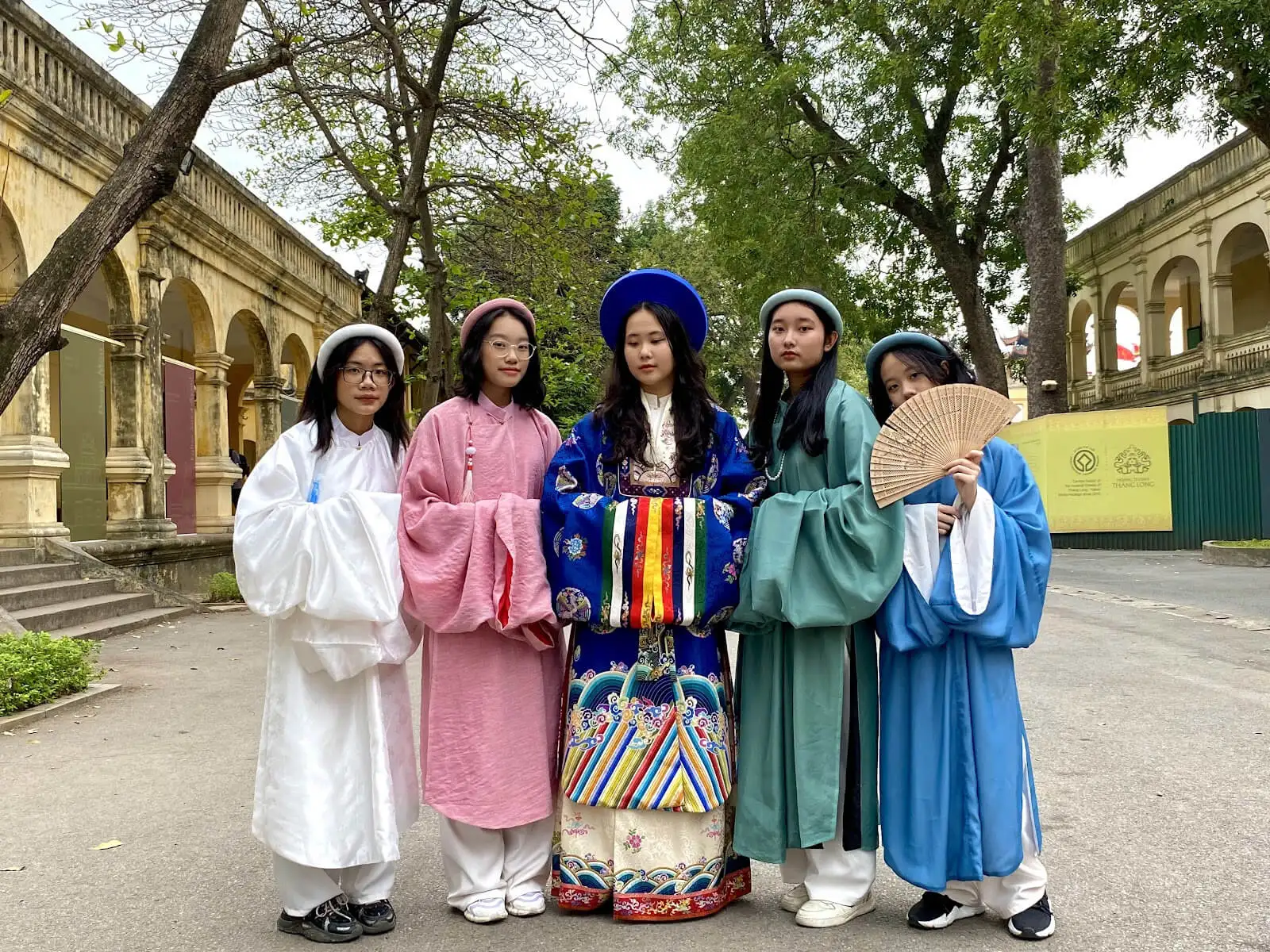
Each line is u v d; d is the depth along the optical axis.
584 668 3.09
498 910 3.00
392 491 3.19
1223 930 2.79
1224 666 6.91
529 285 13.93
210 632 9.77
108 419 11.79
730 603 2.99
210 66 5.53
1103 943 2.73
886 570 2.82
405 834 3.92
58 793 4.44
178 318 16.38
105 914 3.09
